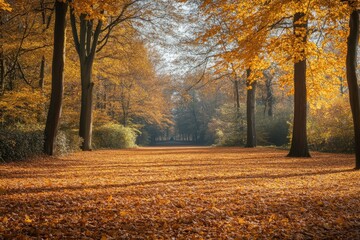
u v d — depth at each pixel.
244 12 12.84
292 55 12.39
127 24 26.30
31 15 20.64
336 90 18.73
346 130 22.83
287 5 11.40
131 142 38.97
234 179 10.18
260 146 34.78
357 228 5.19
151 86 45.69
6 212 5.84
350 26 12.07
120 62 29.33
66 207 6.36
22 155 14.44
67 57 25.17
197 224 5.36
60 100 16.92
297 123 19.12
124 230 4.98
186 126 87.69
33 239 4.53
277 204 6.71
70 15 23.09
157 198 7.28
